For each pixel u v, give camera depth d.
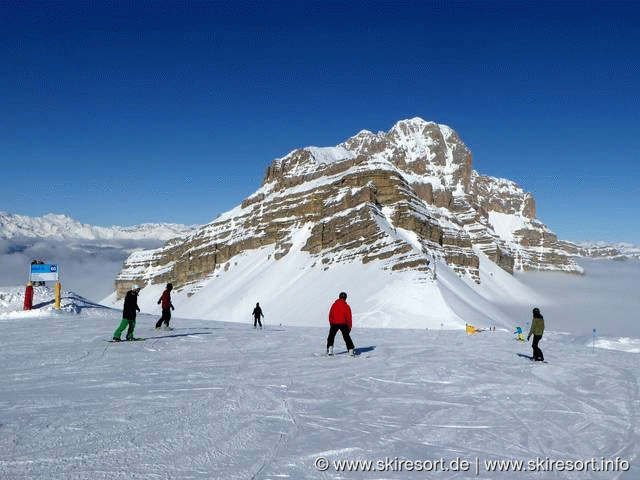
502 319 110.25
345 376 14.60
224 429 9.09
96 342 21.30
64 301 36.69
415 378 14.49
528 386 13.61
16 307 35.06
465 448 8.43
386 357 18.91
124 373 14.57
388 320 89.88
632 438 9.14
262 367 16.00
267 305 140.62
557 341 29.59
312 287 135.88
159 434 8.70
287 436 8.80
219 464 7.36
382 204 173.38
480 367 16.77
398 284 107.25
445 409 10.96
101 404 10.79
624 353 22.25
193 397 11.59
